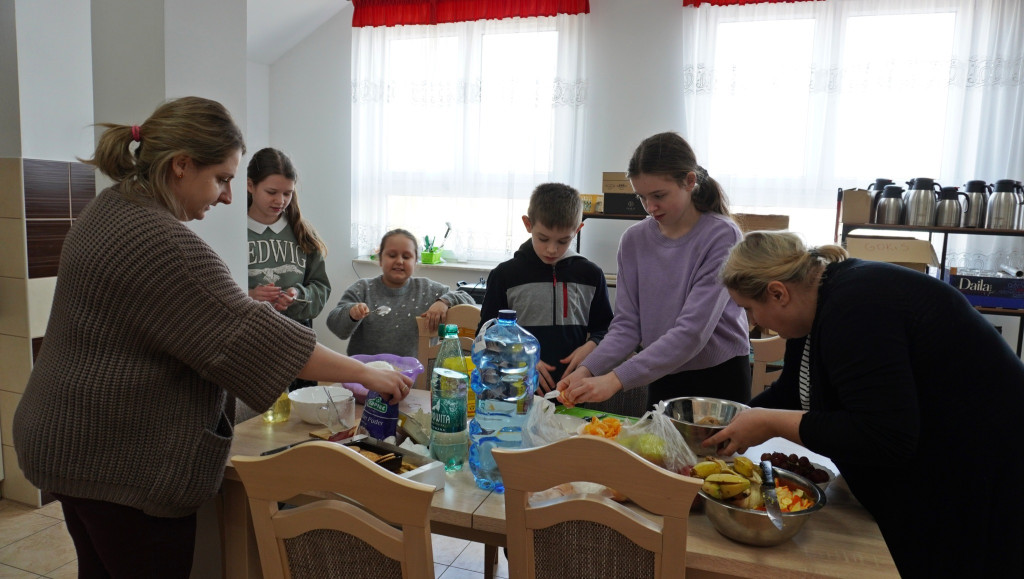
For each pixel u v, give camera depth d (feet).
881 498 3.94
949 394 3.69
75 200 8.80
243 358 3.66
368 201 15.47
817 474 4.17
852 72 12.26
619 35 13.56
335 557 3.52
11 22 8.00
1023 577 3.73
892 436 3.45
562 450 3.24
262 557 3.68
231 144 3.94
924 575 3.87
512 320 4.75
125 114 6.47
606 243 14.01
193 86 6.52
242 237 7.22
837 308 3.70
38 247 8.40
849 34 12.21
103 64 6.48
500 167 14.46
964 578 3.79
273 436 5.02
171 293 3.54
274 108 16.22
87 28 8.89
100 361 3.59
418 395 6.05
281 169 7.57
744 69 12.72
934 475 3.78
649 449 3.91
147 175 3.81
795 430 3.83
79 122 8.87
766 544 3.48
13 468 8.96
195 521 4.16
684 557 3.17
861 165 12.41
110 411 3.60
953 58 11.68
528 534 3.45
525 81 14.05
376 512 3.28
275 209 7.72
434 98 14.78
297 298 7.82
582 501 3.30
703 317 5.33
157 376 3.67
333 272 16.24
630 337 5.94
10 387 8.68
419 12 14.53
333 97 15.75
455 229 14.98
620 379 5.14
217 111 3.92
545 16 13.71
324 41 15.65
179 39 6.32
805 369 4.54
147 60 6.27
